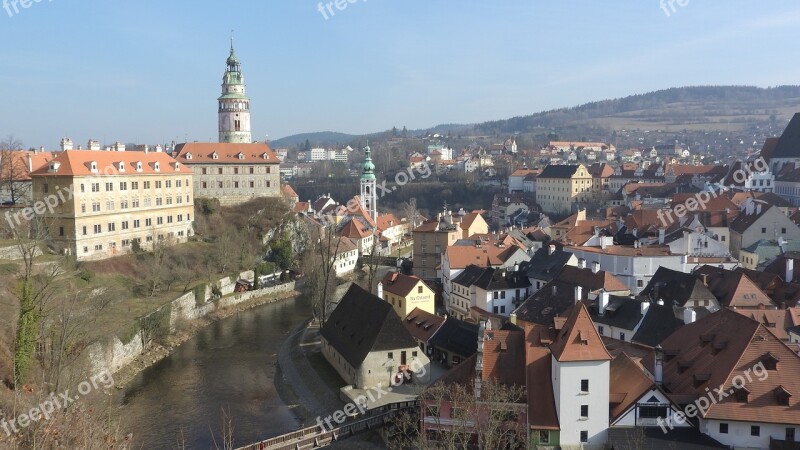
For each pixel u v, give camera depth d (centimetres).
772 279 10919
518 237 18625
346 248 19950
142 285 14088
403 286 12538
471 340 9856
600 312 9919
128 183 15875
